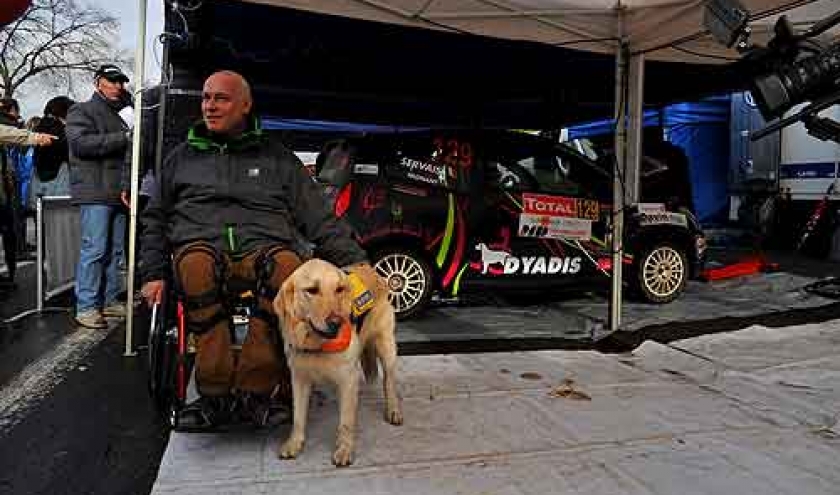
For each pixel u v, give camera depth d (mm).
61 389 3869
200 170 3086
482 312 6297
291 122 10914
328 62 7301
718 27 2844
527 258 6020
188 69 6766
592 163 6422
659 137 9984
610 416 3342
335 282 2559
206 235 3035
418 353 4699
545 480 2619
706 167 12289
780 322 5699
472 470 2703
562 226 6102
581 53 7172
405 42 6641
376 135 5922
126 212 5535
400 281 5684
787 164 10633
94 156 5184
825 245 9898
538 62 7566
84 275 5344
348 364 2707
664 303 6672
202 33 6027
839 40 2498
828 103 2398
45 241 6129
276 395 3014
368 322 3037
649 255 6551
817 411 3379
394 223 5605
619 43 5199
